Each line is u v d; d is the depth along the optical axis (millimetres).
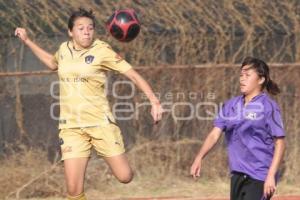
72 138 22125
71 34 22141
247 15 37906
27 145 35719
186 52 37062
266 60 37469
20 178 34031
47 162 35281
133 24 24016
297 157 36000
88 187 34781
